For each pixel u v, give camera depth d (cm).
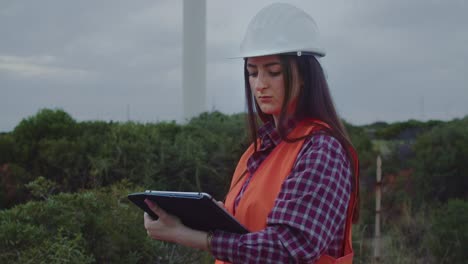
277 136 222
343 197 203
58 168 704
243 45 224
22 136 734
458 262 658
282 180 208
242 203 217
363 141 991
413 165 863
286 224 195
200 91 1330
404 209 756
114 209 484
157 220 215
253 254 195
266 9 224
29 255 393
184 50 1329
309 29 220
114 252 454
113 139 735
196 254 508
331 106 221
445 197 834
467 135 849
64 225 434
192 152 745
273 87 219
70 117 775
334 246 212
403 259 634
